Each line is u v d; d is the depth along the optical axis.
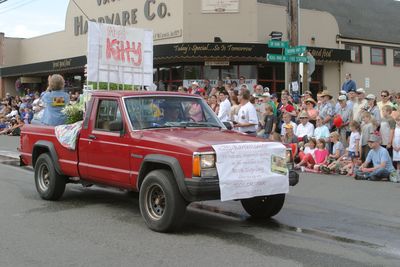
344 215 7.71
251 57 19.16
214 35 20.19
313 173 11.91
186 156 6.21
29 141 9.19
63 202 8.74
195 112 7.73
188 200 6.23
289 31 14.54
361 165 11.21
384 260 5.54
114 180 7.37
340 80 23.80
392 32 27.73
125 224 7.13
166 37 20.91
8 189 9.89
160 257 5.59
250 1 20.16
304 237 6.49
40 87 30.88
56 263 5.39
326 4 27.41
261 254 5.73
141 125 7.17
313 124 13.76
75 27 26.70
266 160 6.58
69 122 8.84
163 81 21.81
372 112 12.33
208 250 5.87
